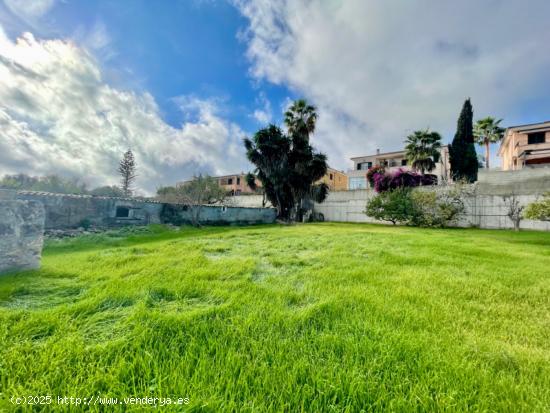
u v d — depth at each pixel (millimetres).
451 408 1075
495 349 1539
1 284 2619
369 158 29656
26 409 1033
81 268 3406
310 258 4406
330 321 1874
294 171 17312
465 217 13977
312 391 1152
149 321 1733
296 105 18531
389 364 1355
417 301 2363
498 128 24328
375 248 5539
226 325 1737
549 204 9227
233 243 6430
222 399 1094
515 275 3355
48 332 1638
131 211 10578
